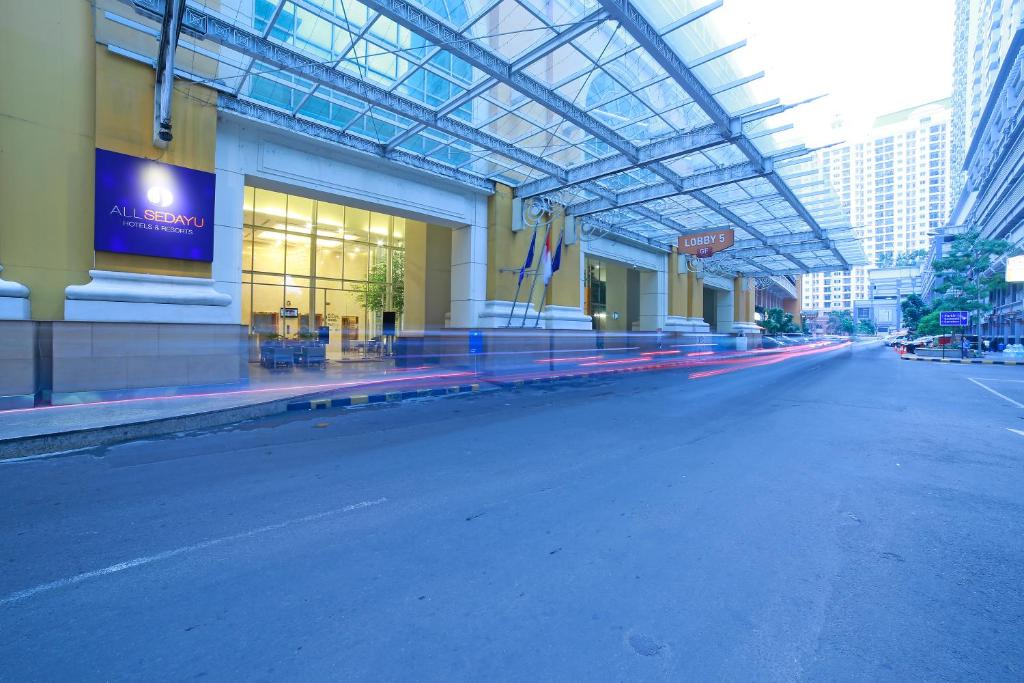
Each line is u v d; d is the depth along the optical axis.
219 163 11.29
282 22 11.26
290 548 3.60
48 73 8.91
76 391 8.96
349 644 2.50
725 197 18.75
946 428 8.05
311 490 4.86
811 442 7.00
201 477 5.27
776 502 4.59
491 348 16.42
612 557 3.48
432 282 18.53
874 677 2.30
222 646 2.48
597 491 4.87
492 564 3.37
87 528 3.93
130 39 9.64
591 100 12.84
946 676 2.31
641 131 13.66
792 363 26.05
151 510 4.32
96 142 9.32
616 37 11.01
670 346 27.11
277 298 19.47
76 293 8.99
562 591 3.03
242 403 8.94
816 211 20.05
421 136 13.94
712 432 7.66
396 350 19.06
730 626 2.68
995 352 36.25
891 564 3.42
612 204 18.08
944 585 3.14
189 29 8.58
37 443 6.26
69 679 2.24
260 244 19.03
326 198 13.74
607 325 30.22
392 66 13.14
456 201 16.34
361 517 4.19
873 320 105.81
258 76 11.42
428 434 7.45
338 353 21.06
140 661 2.37
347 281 21.39
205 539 3.74
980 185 50.41
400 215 15.66
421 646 2.49
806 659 2.42
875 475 5.45
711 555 3.52
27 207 8.68
